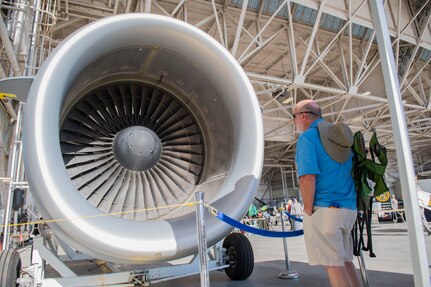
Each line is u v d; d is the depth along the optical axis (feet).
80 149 8.95
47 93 6.40
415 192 4.87
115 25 7.46
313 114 6.54
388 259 14.58
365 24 42.06
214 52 8.50
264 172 113.29
